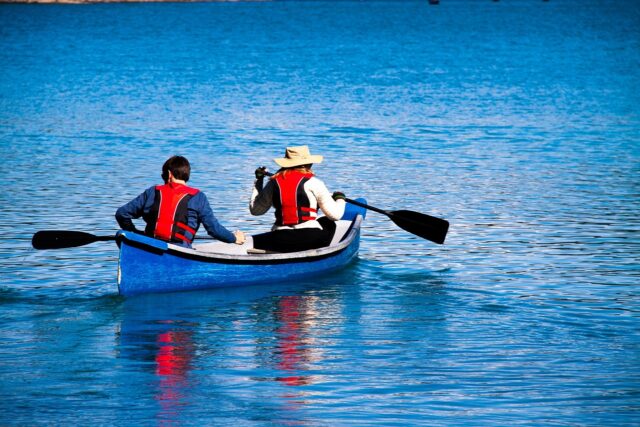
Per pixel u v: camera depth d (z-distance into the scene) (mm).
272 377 10914
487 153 31469
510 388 10531
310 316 13742
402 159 30172
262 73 65625
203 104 46938
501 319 13539
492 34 120000
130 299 14633
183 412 9742
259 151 31906
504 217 21500
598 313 13836
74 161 29625
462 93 52156
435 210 22359
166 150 32125
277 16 171125
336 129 37594
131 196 23922
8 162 29281
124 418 9562
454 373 11078
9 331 12812
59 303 14352
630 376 10969
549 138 35062
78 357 11664
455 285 15617
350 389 10508
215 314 13844
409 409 9844
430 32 124938
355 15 177875
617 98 49469
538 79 61250
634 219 21219
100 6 197500
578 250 18234
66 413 9711
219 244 17125
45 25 134875
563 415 9695
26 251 17969
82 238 14664
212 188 24984
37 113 43406
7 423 9414
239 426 9359
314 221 16578
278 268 15891
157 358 11664
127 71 67562
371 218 21688
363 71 67500
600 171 27812
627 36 115000
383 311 14008
